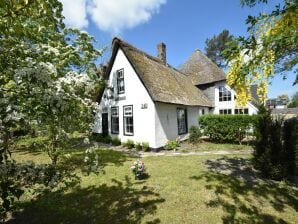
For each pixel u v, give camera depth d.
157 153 12.50
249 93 5.62
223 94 23.19
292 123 7.79
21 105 2.60
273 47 3.59
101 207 5.39
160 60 19.91
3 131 2.26
